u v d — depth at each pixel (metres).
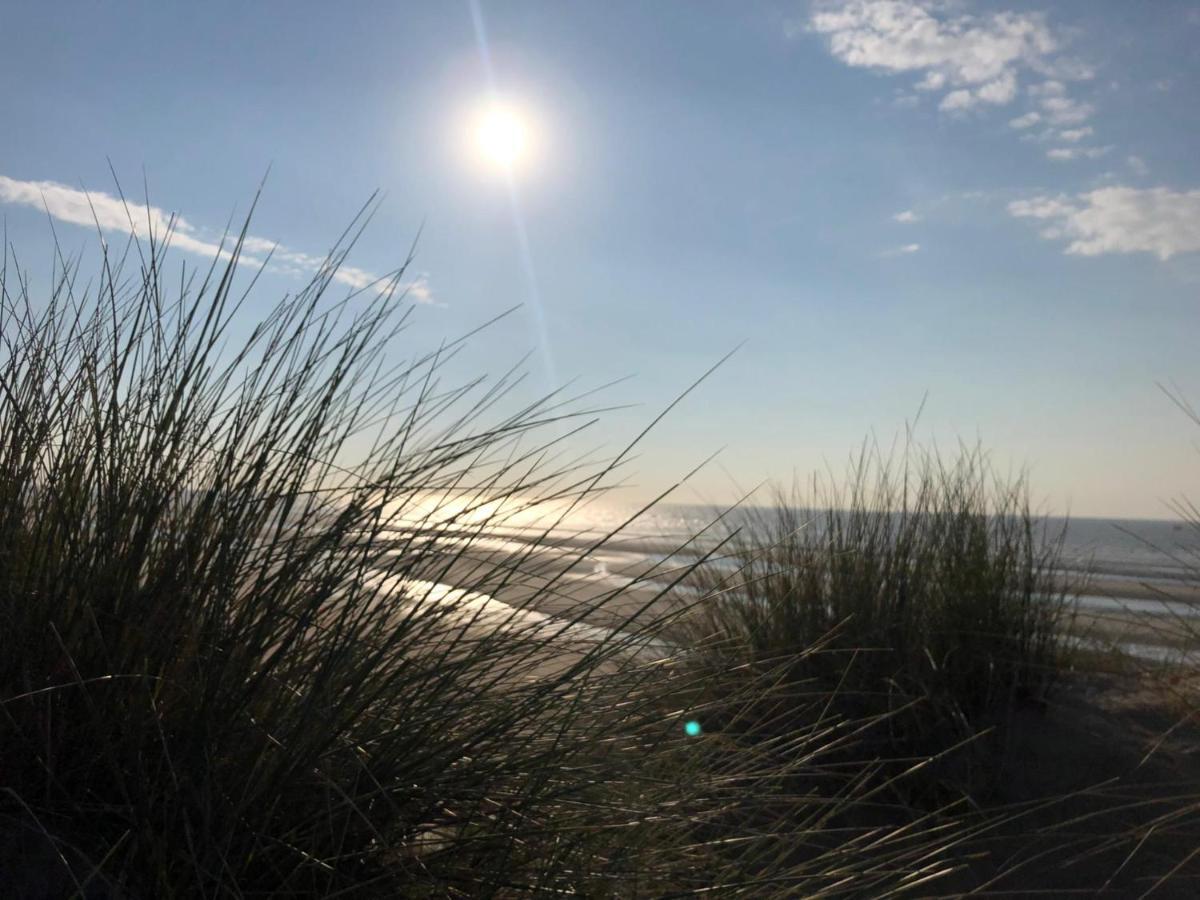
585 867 2.01
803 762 2.90
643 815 2.21
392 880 1.83
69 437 2.11
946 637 4.07
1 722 1.71
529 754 2.11
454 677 2.02
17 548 1.93
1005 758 3.61
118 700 1.77
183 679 1.83
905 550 4.38
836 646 3.99
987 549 4.53
